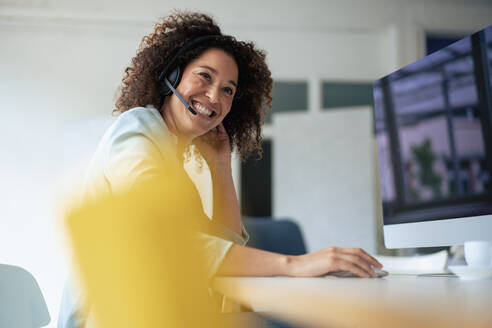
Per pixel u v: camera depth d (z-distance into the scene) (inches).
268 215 191.6
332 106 191.6
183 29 55.7
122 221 20.4
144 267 20.3
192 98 54.1
